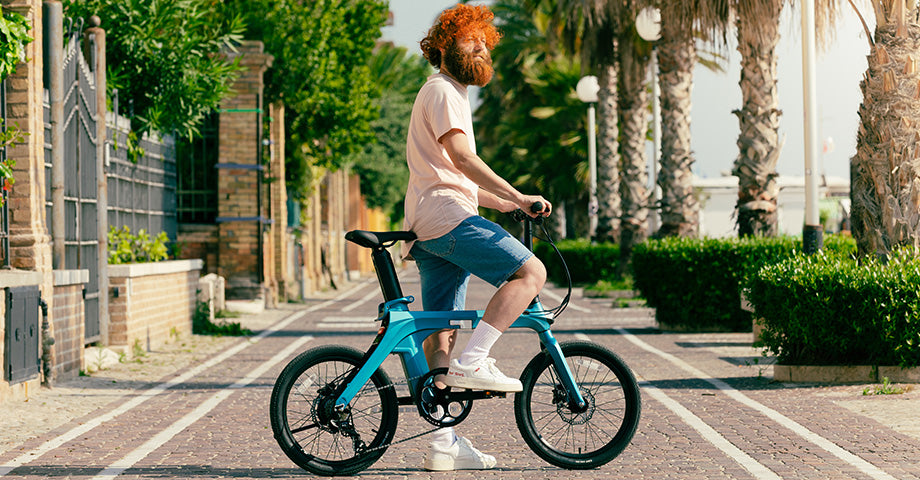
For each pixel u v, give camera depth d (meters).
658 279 17.17
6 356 9.50
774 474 6.10
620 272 29.30
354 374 6.09
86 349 12.55
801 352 10.51
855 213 11.74
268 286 25.69
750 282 11.05
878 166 11.52
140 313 14.02
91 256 12.73
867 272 10.10
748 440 7.27
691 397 9.52
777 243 16.73
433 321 6.09
